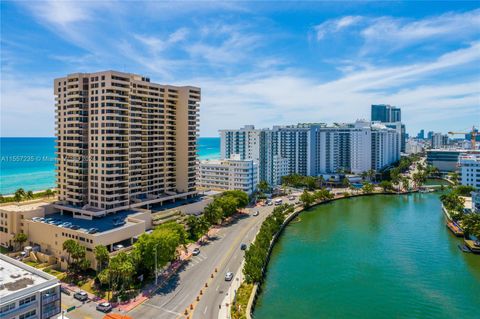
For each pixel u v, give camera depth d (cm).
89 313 9688
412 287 12225
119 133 16638
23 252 13912
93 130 16425
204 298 10650
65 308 9950
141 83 18288
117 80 16250
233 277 12212
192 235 16500
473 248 15600
